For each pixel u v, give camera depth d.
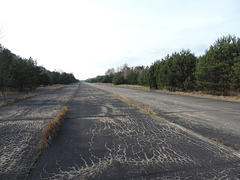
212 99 10.62
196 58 15.80
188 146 2.86
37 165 2.19
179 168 2.12
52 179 1.87
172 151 2.65
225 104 8.22
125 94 14.86
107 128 3.97
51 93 15.89
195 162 2.28
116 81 43.12
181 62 16.00
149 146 2.86
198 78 13.23
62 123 4.44
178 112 6.06
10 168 2.11
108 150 2.69
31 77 18.20
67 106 7.54
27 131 3.69
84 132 3.65
